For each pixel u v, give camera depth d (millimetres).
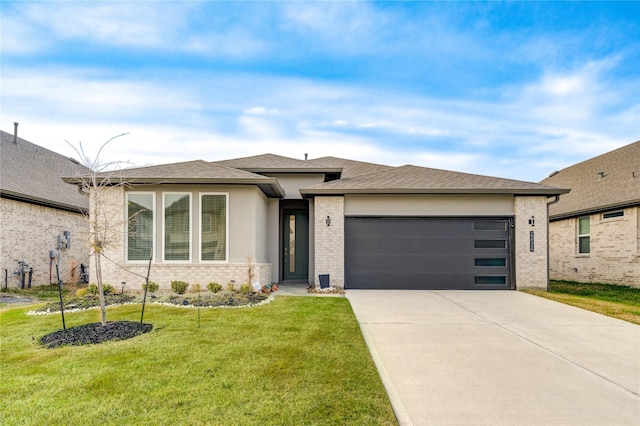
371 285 12312
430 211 12422
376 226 12438
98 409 3684
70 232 16031
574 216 16188
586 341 6395
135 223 11305
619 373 4949
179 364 4879
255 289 10836
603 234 14664
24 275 13352
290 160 15945
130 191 11375
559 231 17391
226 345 5684
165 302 9148
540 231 12258
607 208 14062
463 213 12367
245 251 11430
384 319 7879
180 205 11453
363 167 17984
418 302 9836
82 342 5793
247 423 3453
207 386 4227
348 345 5773
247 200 11508
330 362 5039
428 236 12375
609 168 16953
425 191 12180
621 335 6785
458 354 5664
